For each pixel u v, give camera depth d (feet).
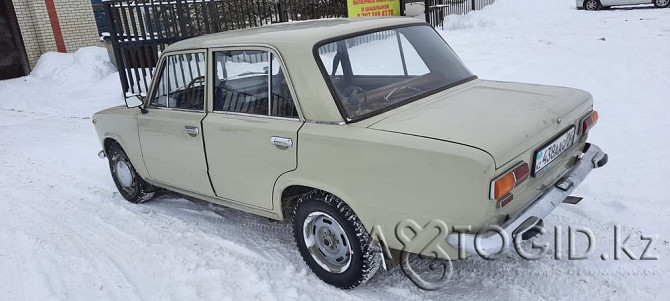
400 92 11.51
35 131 30.48
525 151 9.44
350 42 11.82
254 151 11.87
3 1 49.75
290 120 11.19
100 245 14.90
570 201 12.75
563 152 10.94
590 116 11.79
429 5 43.86
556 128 10.43
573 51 32.83
